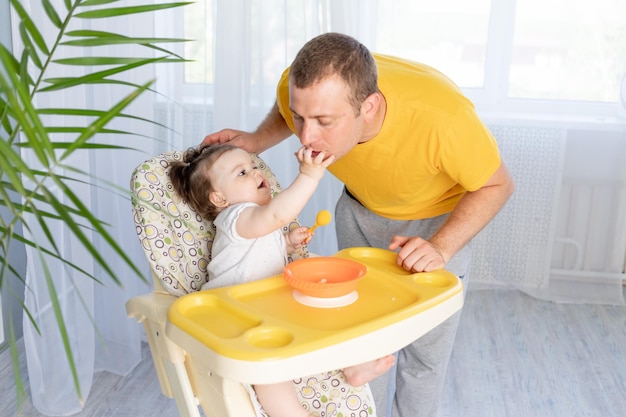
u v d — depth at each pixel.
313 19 2.24
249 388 1.10
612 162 2.63
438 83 1.37
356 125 1.21
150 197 1.31
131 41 0.90
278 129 1.60
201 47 2.27
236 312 1.07
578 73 2.60
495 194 1.39
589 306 2.70
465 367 2.24
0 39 1.97
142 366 2.22
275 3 2.23
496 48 2.61
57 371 1.94
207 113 2.33
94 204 2.08
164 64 2.24
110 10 0.90
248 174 1.35
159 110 2.28
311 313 1.09
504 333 2.47
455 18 2.60
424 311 1.10
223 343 0.94
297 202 1.20
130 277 2.18
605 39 2.54
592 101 2.63
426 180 1.43
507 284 2.81
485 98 2.67
